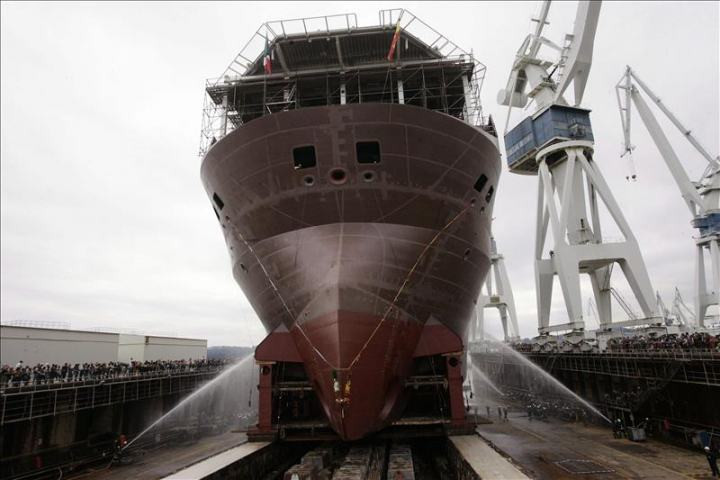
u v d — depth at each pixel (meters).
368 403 12.92
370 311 13.25
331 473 12.30
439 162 13.78
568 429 25.36
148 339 38.59
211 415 33.81
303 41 17.14
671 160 35.44
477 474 10.06
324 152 13.34
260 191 14.27
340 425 12.77
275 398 14.83
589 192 38.09
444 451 16.02
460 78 17.78
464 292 15.88
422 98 16.64
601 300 40.03
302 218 13.98
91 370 23.53
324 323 13.14
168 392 29.30
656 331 31.06
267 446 13.98
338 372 12.67
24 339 25.16
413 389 15.34
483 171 15.25
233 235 15.88
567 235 37.25
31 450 18.62
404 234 13.71
